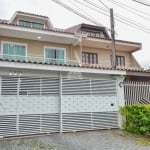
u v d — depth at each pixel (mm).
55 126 10664
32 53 16703
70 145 8914
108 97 11969
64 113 10875
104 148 8688
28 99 10266
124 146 9016
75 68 10867
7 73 9938
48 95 10688
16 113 9961
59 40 17250
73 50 18297
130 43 20344
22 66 9734
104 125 11688
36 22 18797
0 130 9594
